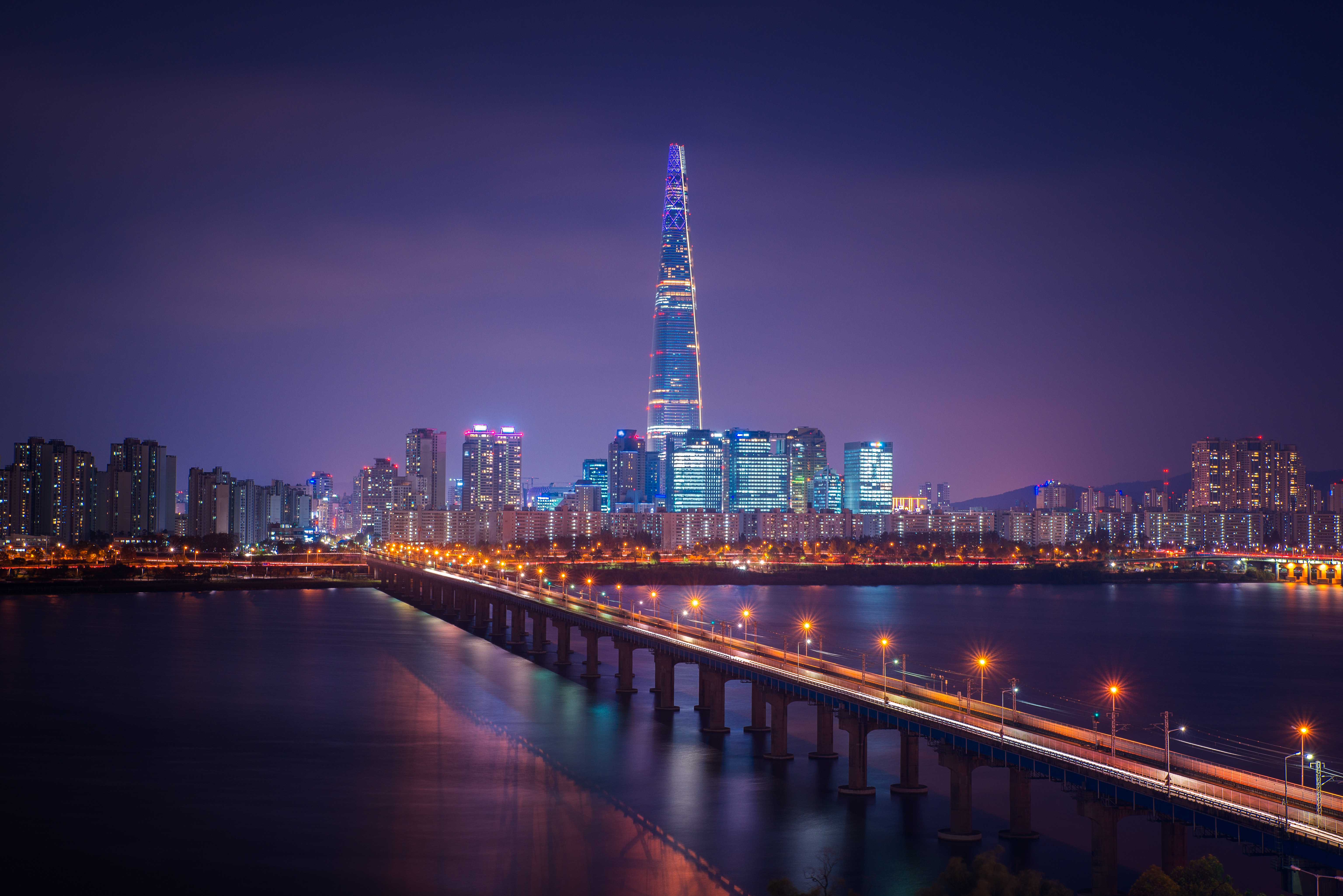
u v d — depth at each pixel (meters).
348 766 148.25
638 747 159.00
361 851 115.12
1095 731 113.88
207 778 142.75
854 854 112.62
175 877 108.69
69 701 195.88
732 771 145.00
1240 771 121.19
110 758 152.88
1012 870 107.31
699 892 103.88
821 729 151.62
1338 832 81.69
